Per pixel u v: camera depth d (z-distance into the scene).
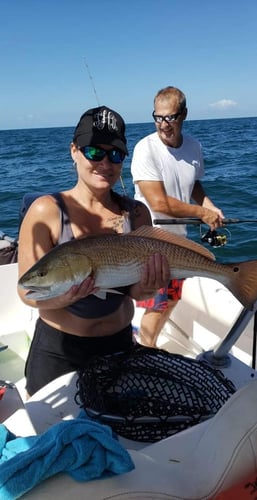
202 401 1.79
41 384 2.29
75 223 2.15
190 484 1.19
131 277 1.91
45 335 2.29
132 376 1.90
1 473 1.02
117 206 2.32
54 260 1.77
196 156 3.88
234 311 3.23
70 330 2.23
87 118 2.11
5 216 10.55
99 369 1.92
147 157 3.57
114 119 2.09
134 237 1.92
